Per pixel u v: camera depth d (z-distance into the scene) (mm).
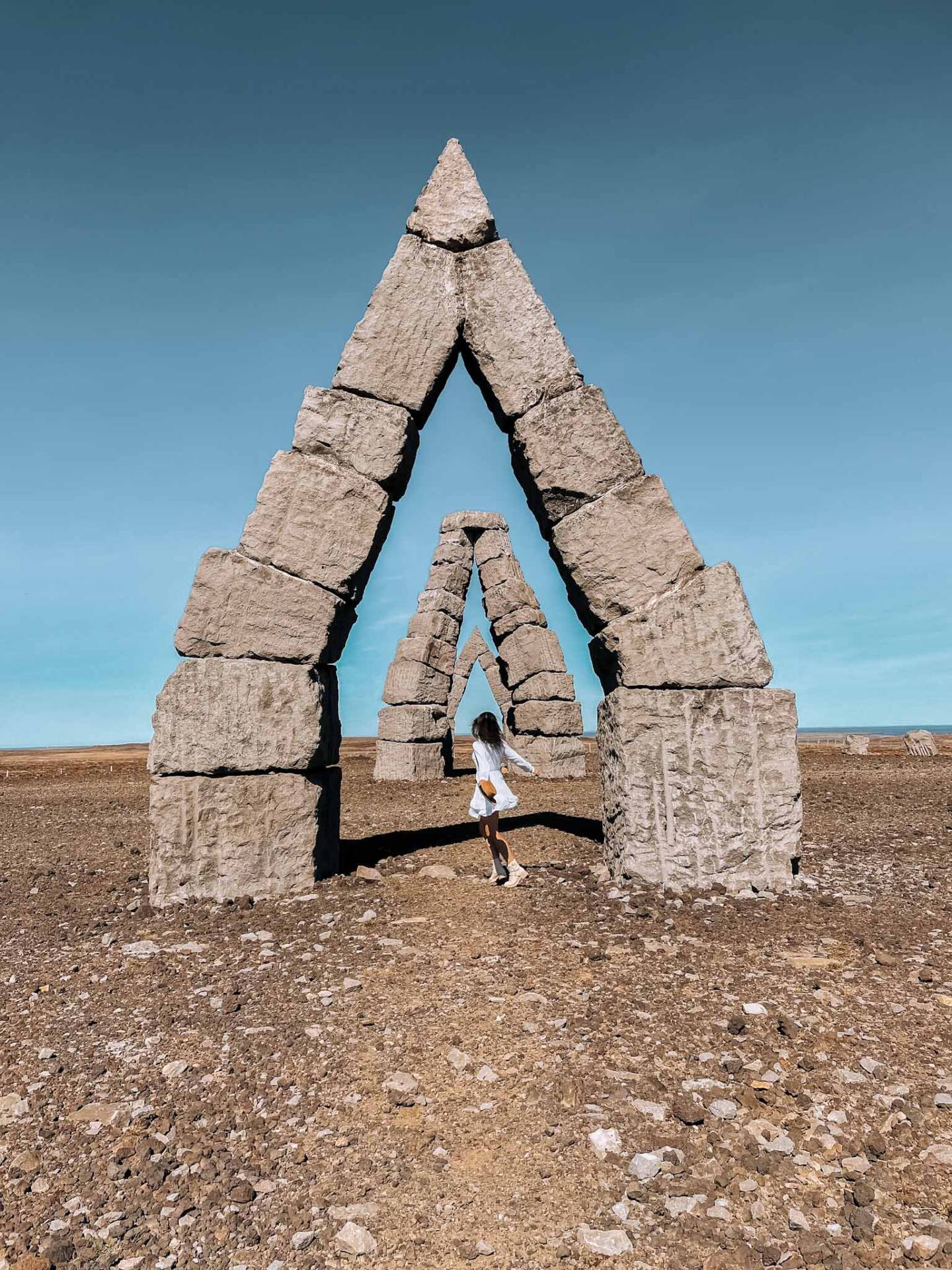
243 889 5867
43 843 8859
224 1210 2537
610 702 6191
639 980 4164
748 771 5789
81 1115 3080
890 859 6738
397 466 6508
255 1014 3914
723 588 5961
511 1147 2832
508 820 8852
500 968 4379
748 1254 2301
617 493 6223
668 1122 2930
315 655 6230
